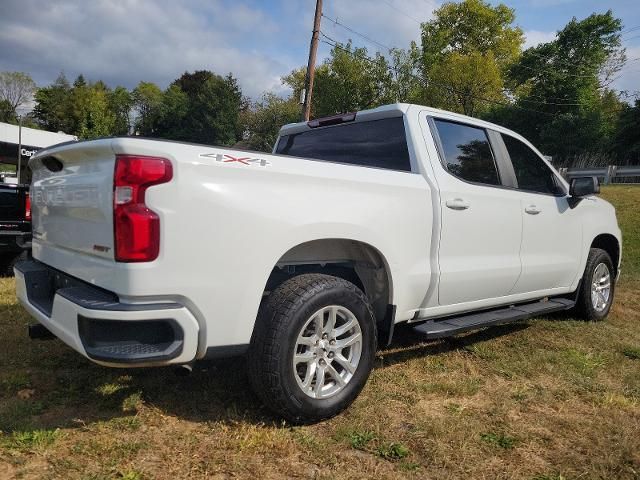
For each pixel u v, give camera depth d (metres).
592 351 4.35
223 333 2.54
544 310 4.48
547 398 3.31
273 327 2.63
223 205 2.49
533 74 43.09
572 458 2.58
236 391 3.18
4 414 2.81
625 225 11.65
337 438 2.66
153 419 2.83
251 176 2.62
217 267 2.48
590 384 3.56
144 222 2.30
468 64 37.12
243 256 2.55
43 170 3.29
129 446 2.52
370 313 3.01
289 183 2.76
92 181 2.52
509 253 4.13
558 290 4.83
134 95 79.38
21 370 3.44
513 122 42.19
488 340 4.56
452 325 3.67
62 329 2.54
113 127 69.62
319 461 2.47
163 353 2.37
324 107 37.62
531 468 2.49
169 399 3.07
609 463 2.52
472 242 3.77
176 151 2.40
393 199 3.23
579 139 34.84
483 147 4.10
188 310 2.43
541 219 4.42
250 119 55.53
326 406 2.80
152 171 2.32
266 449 2.54
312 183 2.86
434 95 37.22
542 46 43.28
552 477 2.41
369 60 36.06
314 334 2.81
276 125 52.38
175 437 2.64
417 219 3.37
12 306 5.00
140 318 2.31
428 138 3.68
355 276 3.47
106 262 2.43
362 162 3.94
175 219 2.36
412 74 36.94
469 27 46.88
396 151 3.70
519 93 44.94
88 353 2.33
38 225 3.40
